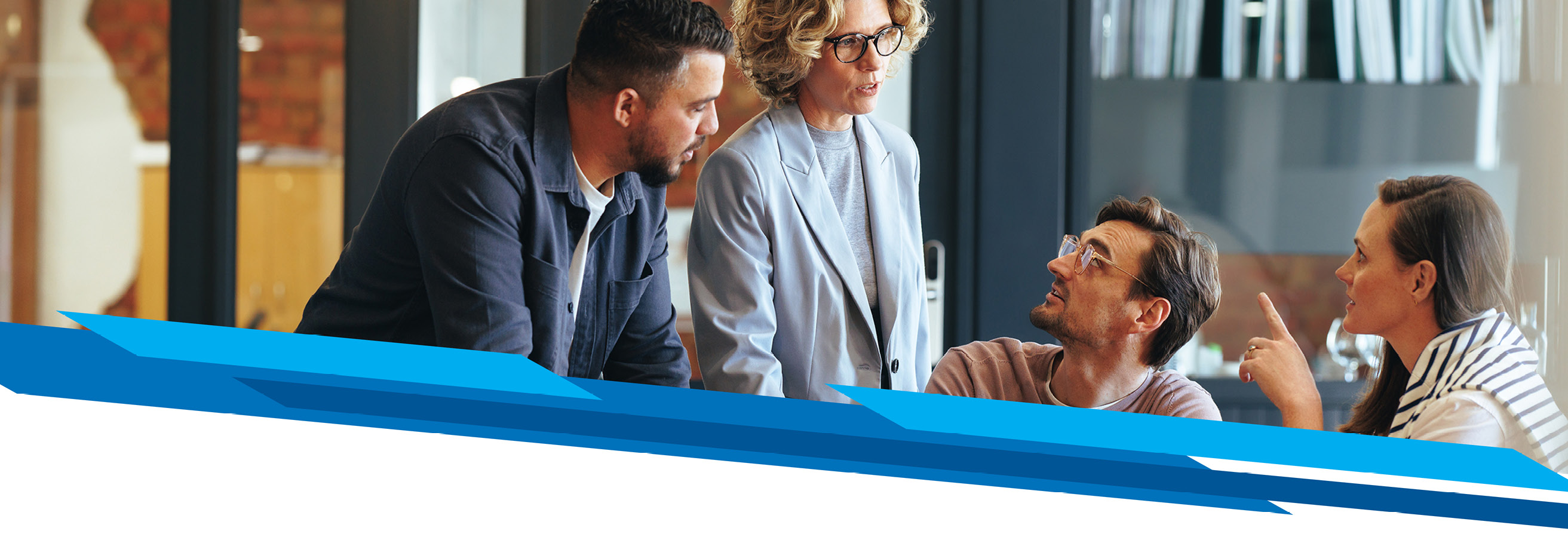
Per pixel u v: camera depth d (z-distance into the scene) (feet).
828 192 5.45
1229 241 9.30
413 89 8.93
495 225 4.55
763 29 5.24
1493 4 9.19
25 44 9.20
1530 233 9.01
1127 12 9.14
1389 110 9.29
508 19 8.96
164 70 9.22
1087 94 9.04
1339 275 4.09
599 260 5.37
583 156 4.94
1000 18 8.91
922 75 8.96
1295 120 9.28
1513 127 9.20
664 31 4.56
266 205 9.11
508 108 4.76
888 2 5.26
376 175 8.98
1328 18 9.25
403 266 4.94
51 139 9.26
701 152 8.95
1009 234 9.03
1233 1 9.20
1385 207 3.92
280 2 8.96
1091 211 9.18
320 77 9.04
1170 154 9.23
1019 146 8.99
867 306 5.47
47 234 9.30
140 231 9.30
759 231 5.26
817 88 5.35
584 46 4.66
